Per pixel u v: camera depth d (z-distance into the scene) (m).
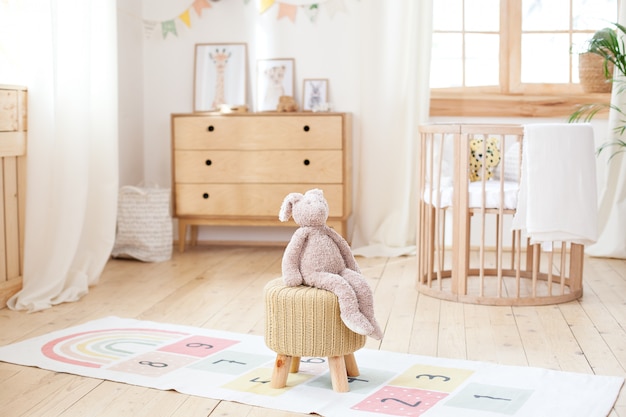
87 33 3.55
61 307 3.40
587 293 3.62
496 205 3.37
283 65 4.89
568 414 2.12
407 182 4.68
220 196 4.67
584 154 3.24
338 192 4.55
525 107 4.72
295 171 4.58
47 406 2.23
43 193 3.46
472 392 2.30
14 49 3.50
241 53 4.93
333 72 4.86
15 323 3.15
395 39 4.66
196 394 2.31
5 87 3.36
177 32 4.99
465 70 4.86
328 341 2.28
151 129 5.07
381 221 4.79
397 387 2.36
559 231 3.25
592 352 2.71
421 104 4.64
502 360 2.63
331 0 4.82
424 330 3.00
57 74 3.48
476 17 4.82
